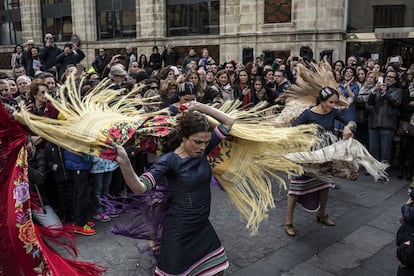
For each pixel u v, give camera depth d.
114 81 5.90
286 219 4.68
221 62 15.00
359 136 7.48
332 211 5.35
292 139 3.57
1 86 4.81
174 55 13.52
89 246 4.35
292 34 13.10
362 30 13.41
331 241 4.52
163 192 3.15
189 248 2.86
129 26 18.05
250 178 3.45
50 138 2.71
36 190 4.12
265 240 4.53
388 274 3.87
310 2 12.64
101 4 18.67
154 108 5.23
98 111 3.08
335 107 4.76
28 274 2.63
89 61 19.05
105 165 4.83
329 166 4.13
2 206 2.62
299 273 3.88
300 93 5.23
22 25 21.22
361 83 7.64
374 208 5.46
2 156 2.65
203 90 6.44
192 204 2.84
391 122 6.66
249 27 13.99
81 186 4.64
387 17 13.12
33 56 9.34
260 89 7.12
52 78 4.55
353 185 6.34
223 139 3.28
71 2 19.02
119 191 5.45
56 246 4.23
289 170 3.67
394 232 4.74
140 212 3.32
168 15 16.69
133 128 3.02
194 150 2.79
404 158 6.66
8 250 2.62
